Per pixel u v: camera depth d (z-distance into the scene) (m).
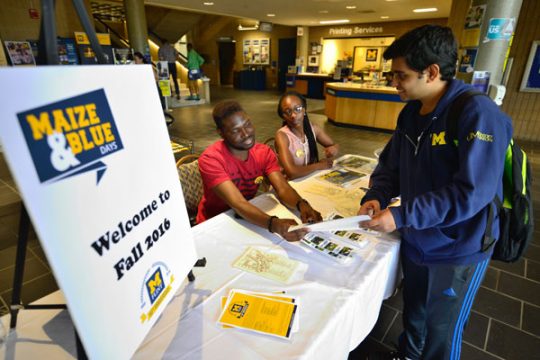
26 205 0.43
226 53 15.48
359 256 1.10
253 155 1.56
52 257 0.46
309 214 1.34
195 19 11.81
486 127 0.83
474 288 1.09
